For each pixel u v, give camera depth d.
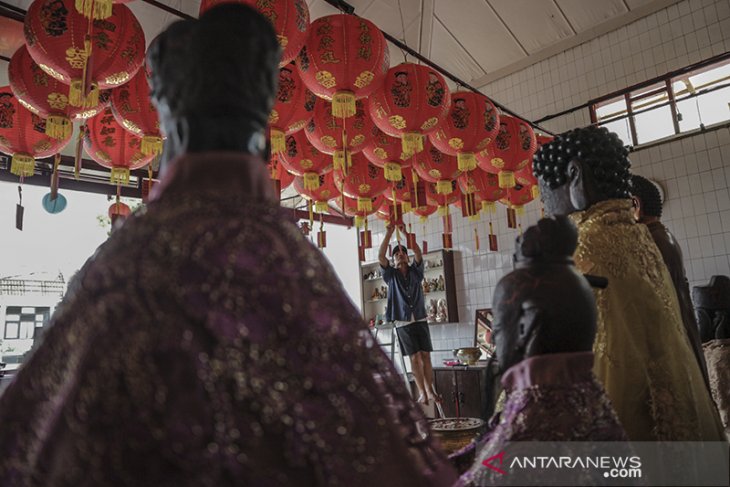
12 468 0.40
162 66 0.56
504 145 3.54
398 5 4.52
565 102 5.85
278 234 0.48
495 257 6.25
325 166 3.57
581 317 0.62
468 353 5.43
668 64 5.14
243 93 0.53
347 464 0.41
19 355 5.54
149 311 0.40
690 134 4.82
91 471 0.37
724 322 2.37
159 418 0.38
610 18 5.38
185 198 0.48
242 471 0.39
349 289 7.76
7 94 2.76
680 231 4.79
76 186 4.71
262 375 0.40
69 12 2.12
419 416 0.52
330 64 2.53
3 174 4.29
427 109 2.83
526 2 5.17
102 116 2.90
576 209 0.96
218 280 0.42
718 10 4.90
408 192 4.43
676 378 0.81
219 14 0.55
